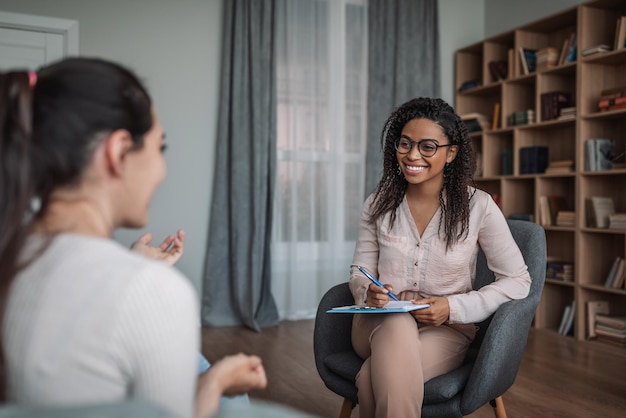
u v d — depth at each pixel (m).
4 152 0.55
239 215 3.99
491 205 1.71
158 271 0.56
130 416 0.34
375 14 4.41
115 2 3.83
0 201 0.55
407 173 1.67
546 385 2.69
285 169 4.19
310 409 2.38
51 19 3.68
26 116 0.56
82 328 0.51
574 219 3.69
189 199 4.03
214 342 3.53
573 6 3.83
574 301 3.67
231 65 4.01
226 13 3.99
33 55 3.71
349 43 4.38
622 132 3.66
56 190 0.60
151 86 3.92
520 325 1.55
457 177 1.70
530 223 1.82
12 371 0.51
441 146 1.64
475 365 1.49
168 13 3.95
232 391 0.78
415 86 4.54
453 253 1.68
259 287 4.01
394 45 4.49
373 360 1.47
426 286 1.71
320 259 4.29
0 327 0.52
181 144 4.00
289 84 4.16
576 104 3.67
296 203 4.21
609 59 3.55
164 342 0.54
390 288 1.63
